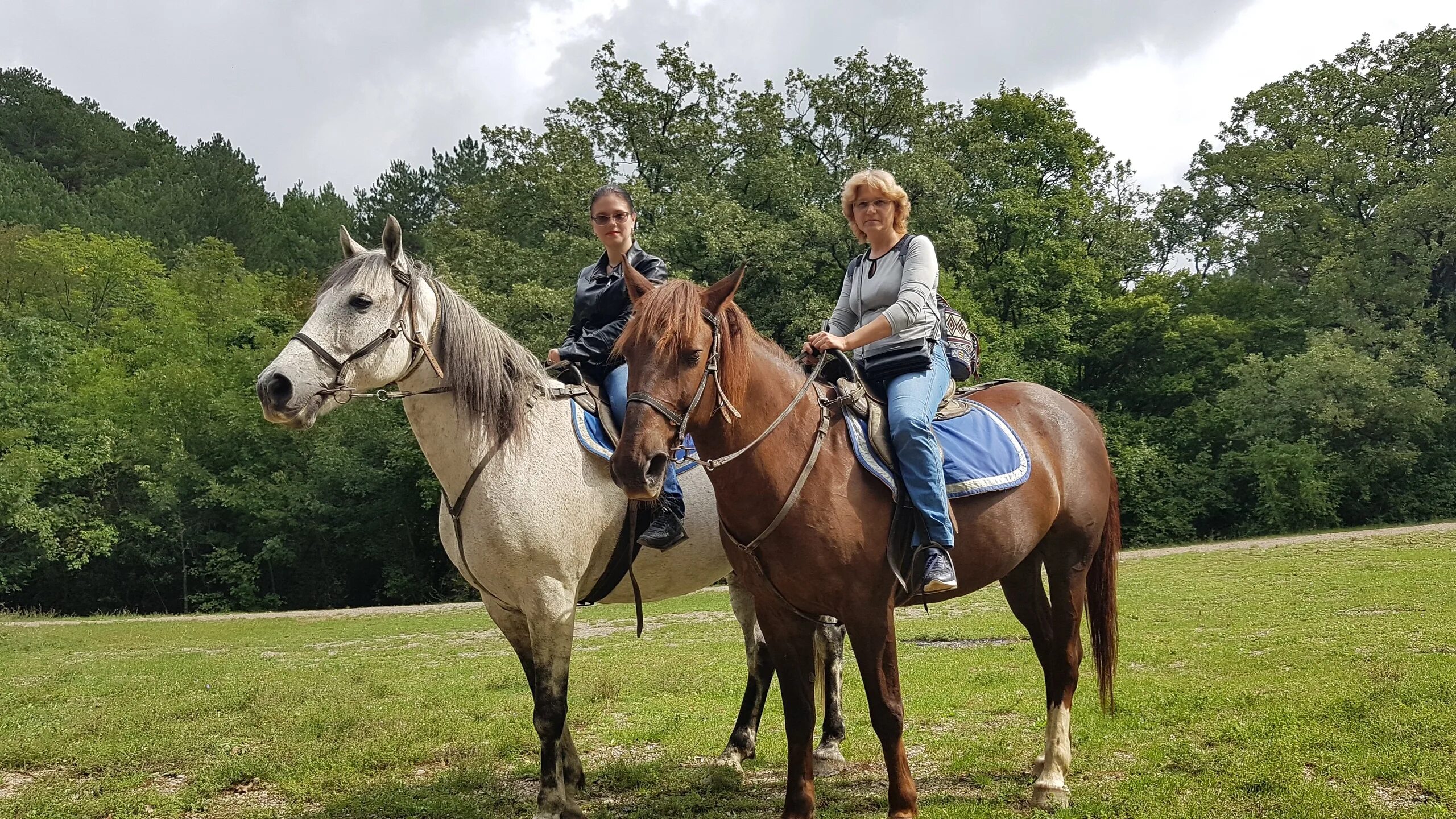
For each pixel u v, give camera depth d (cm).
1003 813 369
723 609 1437
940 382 374
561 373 447
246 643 1313
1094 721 509
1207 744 452
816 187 2614
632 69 2631
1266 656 684
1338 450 2714
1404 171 2892
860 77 2631
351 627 1498
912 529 344
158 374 2880
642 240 2283
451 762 494
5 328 2920
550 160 2522
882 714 331
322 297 375
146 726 609
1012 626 963
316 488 2714
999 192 2908
